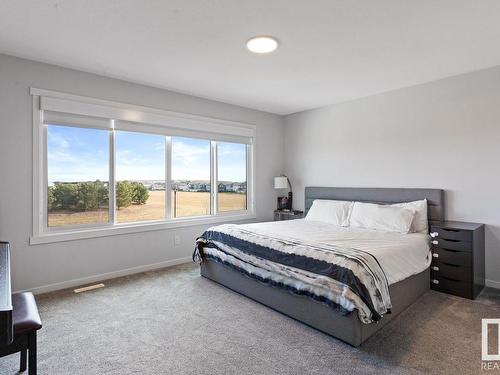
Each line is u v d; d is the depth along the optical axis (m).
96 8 2.05
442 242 3.05
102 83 3.39
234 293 3.05
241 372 1.79
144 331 2.28
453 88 3.41
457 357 1.93
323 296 2.17
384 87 3.81
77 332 2.25
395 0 1.95
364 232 3.29
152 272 3.73
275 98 4.34
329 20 2.20
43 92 3.01
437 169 3.56
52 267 3.11
